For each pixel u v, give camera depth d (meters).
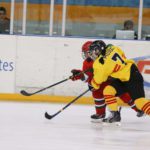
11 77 23.59
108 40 23.62
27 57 23.56
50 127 16.95
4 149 13.29
